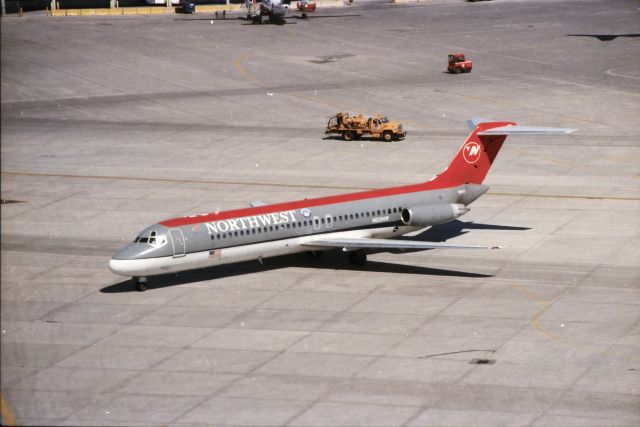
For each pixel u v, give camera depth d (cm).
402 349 10131
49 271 12912
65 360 9981
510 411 8719
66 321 11075
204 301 11644
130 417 8738
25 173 18300
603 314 11025
